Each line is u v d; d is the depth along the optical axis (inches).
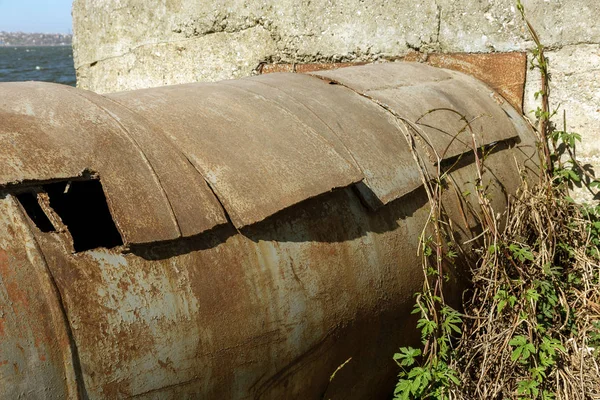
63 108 74.1
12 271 58.8
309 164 83.4
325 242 82.7
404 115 105.5
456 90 124.6
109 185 67.1
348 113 99.7
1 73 1389.0
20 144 65.4
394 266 91.5
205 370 69.7
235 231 74.4
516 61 130.9
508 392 101.0
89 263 63.3
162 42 204.1
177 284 68.1
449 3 138.3
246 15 177.8
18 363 57.2
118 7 217.6
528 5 128.8
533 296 100.3
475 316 103.7
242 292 72.9
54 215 63.8
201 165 75.5
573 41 125.3
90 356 61.4
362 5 152.4
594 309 110.3
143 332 64.9
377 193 90.9
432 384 93.6
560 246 118.6
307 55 166.1
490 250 103.8
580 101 126.4
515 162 121.4
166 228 67.8
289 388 80.0
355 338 87.0
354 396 91.7
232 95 92.9
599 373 103.1
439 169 99.9
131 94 87.7
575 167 127.1
